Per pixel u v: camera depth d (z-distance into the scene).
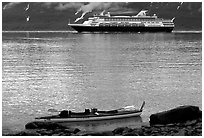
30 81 30.50
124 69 36.47
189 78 31.81
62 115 20.19
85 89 28.06
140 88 28.41
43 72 34.50
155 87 28.59
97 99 25.53
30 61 41.16
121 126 19.41
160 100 25.08
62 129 18.59
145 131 17.98
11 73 33.94
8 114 21.61
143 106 23.56
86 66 37.91
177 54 47.16
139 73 34.16
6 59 42.56
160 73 34.25
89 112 20.64
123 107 23.08
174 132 17.55
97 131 18.62
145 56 46.19
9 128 18.86
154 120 19.08
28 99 25.02
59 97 25.70
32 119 20.53
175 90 27.84
